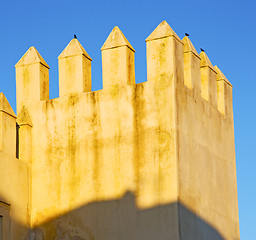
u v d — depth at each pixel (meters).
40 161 22.08
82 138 21.81
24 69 22.88
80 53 22.39
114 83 21.78
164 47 21.42
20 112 22.53
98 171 21.41
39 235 21.56
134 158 21.06
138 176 20.89
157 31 21.62
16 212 21.22
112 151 21.36
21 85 22.81
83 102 22.03
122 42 21.91
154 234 20.28
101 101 21.83
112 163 21.28
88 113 21.92
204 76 23.62
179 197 20.41
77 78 22.28
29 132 22.25
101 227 20.94
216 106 24.00
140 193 20.73
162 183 20.58
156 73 21.38
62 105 22.25
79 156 21.72
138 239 20.42
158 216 20.38
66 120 22.11
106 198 21.09
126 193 20.91
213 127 23.44
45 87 22.91
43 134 22.25
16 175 21.45
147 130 21.11
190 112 21.92
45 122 22.31
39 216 21.69
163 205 20.41
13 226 21.03
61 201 21.61
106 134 21.56
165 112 21.03
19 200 21.41
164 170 20.66
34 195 21.89
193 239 20.77
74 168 21.70
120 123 21.47
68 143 21.92
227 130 24.52
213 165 23.00
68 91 22.30
